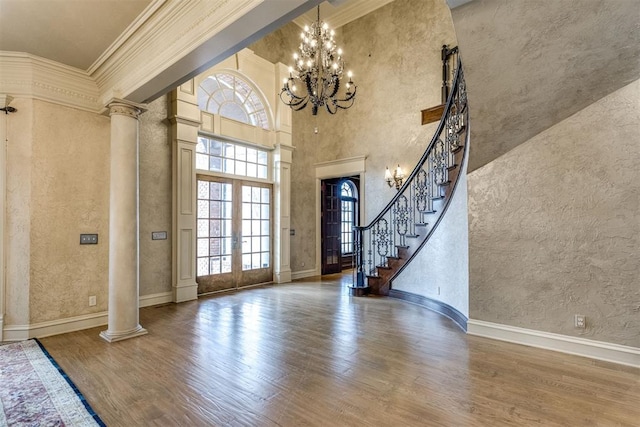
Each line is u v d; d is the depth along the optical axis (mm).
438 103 5898
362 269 5703
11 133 3379
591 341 2865
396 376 2516
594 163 2879
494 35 2582
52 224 3543
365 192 6840
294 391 2301
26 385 2404
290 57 7082
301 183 7301
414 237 4980
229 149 6039
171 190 5102
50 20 2723
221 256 5812
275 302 4996
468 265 3518
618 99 2779
